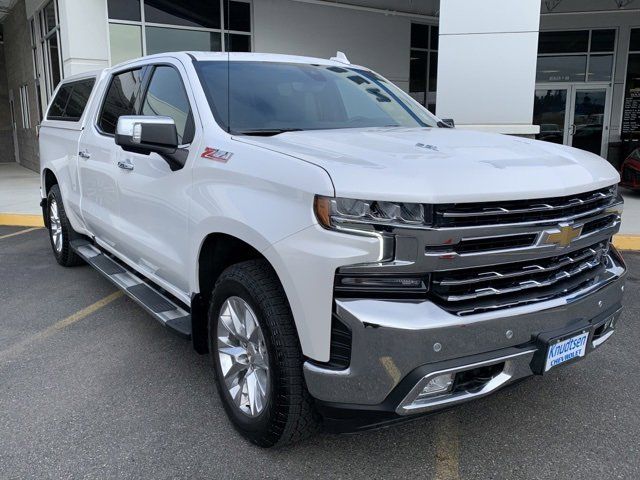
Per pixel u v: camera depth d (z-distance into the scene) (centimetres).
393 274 238
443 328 235
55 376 385
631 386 369
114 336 454
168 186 352
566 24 1583
